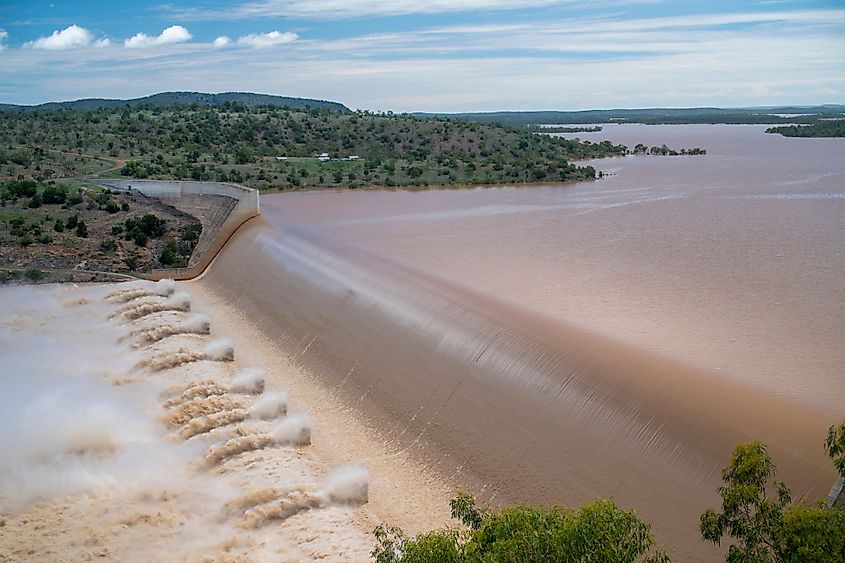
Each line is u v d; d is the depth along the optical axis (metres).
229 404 42.41
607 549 17.61
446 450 36.62
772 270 62.22
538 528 18.44
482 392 38.72
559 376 36.53
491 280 60.22
